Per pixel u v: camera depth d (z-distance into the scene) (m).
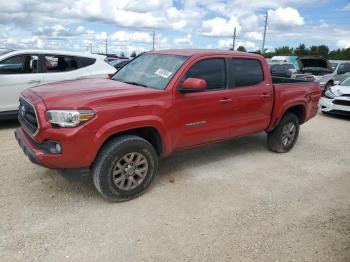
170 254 3.19
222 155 6.11
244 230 3.64
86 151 3.69
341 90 10.70
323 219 3.97
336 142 7.57
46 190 4.31
